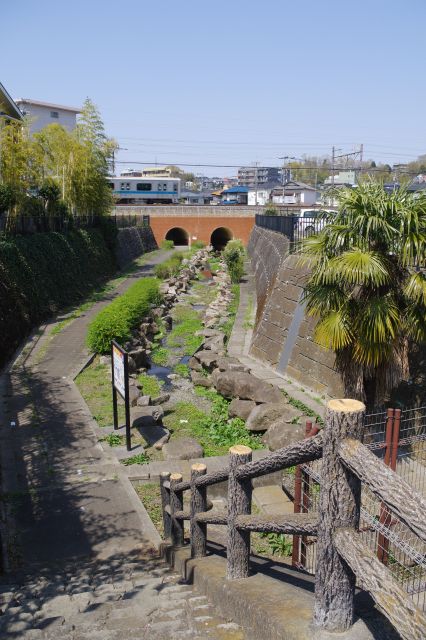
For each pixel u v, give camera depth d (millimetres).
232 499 3615
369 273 7914
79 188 31703
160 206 55812
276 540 7156
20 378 14242
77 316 21672
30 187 26062
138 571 6188
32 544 7234
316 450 2564
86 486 8828
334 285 8695
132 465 9609
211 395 13984
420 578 5066
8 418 11594
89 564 6672
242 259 36312
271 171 125312
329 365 12828
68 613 4664
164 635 3391
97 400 12852
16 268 19203
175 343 20172
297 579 3742
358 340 8414
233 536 3648
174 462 9750
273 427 10727
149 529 7605
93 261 31250
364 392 9062
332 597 2469
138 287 24734
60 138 30438
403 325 8453
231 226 56812
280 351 15117
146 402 12508
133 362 16016
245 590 3404
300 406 12117
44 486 8797
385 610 1964
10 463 9586
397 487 1967
